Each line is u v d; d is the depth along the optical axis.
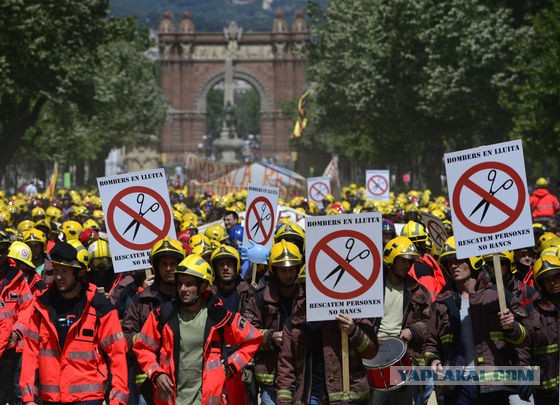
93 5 97.62
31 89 93.62
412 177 169.25
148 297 17.84
